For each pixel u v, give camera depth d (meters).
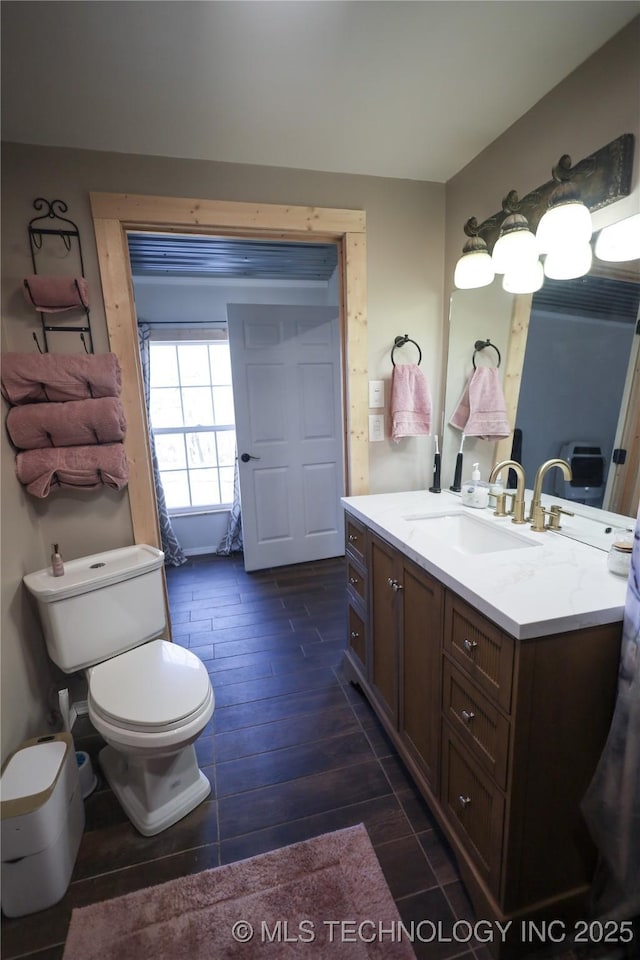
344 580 3.21
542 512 1.50
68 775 1.32
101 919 1.15
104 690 1.40
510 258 1.49
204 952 1.08
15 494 1.65
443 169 2.00
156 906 1.18
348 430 2.19
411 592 1.40
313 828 1.38
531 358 1.62
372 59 1.33
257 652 2.35
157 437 3.71
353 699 1.97
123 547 1.96
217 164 1.85
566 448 1.47
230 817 1.42
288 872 1.25
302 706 1.93
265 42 1.25
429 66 1.36
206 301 3.59
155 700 1.36
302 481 3.42
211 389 3.74
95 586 1.65
